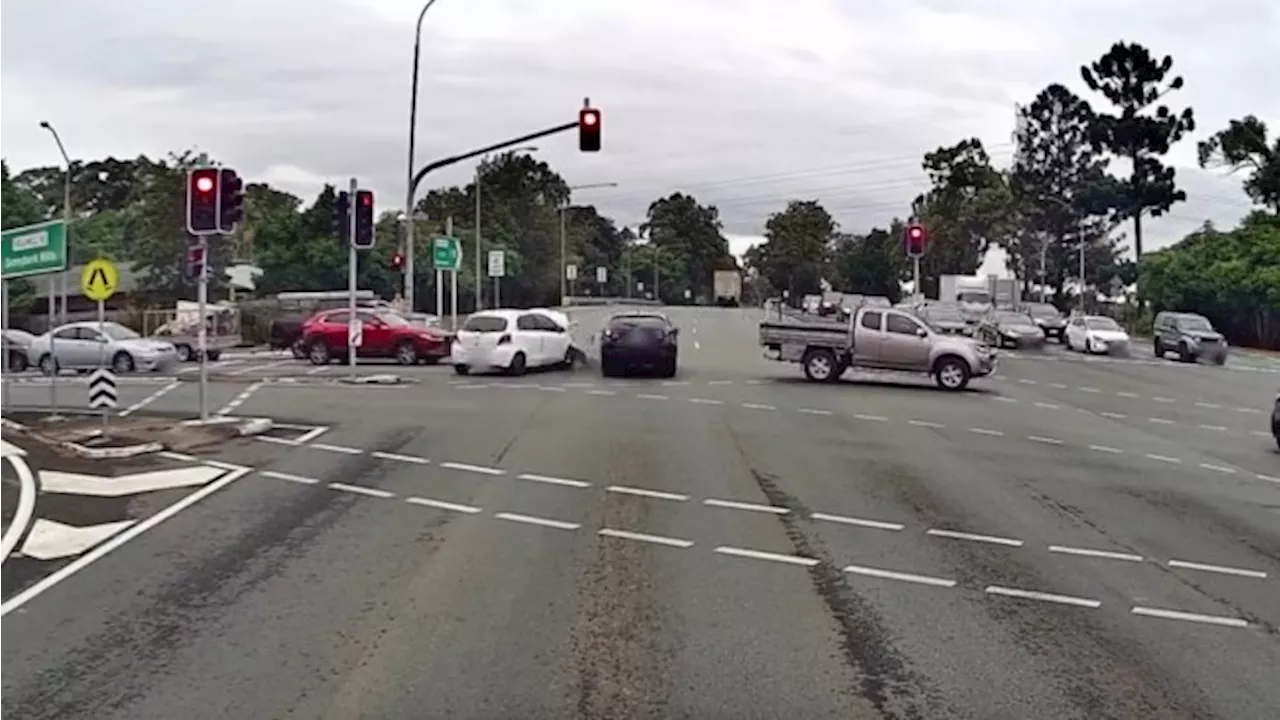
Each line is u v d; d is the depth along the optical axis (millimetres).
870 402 30047
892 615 10070
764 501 15625
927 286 111812
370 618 9836
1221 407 32156
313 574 11461
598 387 33344
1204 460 21062
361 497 15836
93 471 18406
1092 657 8961
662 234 160375
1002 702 7883
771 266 155500
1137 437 24391
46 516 14883
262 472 18047
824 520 14367
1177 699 8008
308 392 31281
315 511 14875
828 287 137000
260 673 8414
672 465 18688
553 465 18594
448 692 7969
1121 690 8188
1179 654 9078
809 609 10203
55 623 9898
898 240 129500
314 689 8055
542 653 8836
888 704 7809
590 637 9266
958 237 109750
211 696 7941
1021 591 11023
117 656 8906
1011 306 68000
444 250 47719
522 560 12047
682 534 13422
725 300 143000
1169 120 88688
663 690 8023
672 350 37156
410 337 42906
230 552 12562
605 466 18516
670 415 26062
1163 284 74375
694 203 164125
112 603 10523
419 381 35031
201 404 23531
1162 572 11953
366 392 31250
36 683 8289
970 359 34938
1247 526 14633
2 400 29984
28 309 66062
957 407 29469
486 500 15562
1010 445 22141
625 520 14219
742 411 27156
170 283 74375
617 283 146250
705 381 35781
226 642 9203
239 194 23922
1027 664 8734
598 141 36562
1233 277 68938
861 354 35531
